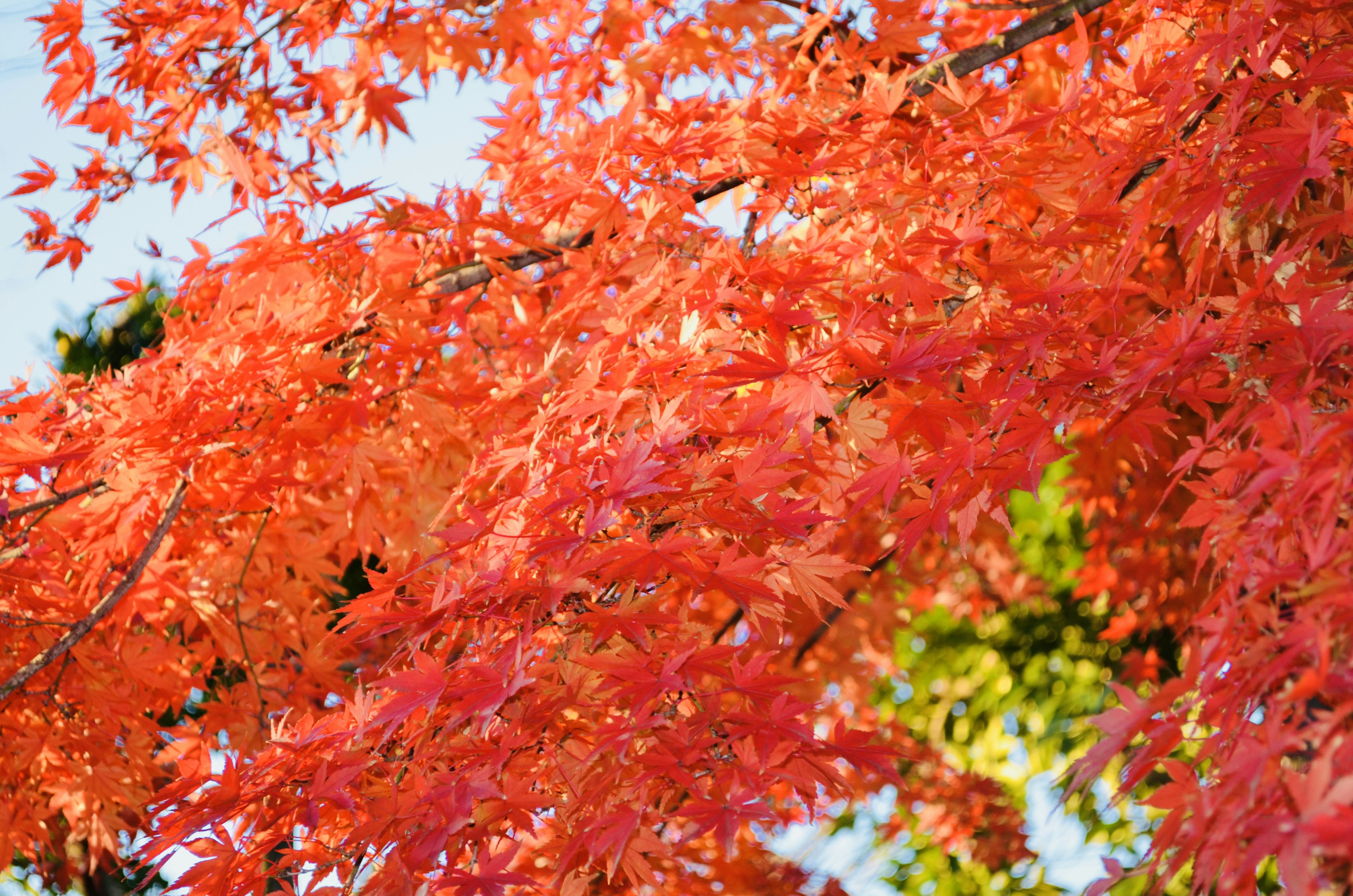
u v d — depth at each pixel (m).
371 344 3.50
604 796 2.16
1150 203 2.19
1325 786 1.19
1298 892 1.14
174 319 3.48
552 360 2.96
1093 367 2.15
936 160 2.73
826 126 2.90
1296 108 1.93
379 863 2.22
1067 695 7.84
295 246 3.18
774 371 2.14
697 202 3.29
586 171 3.21
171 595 3.49
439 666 2.09
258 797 2.18
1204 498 1.90
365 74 3.79
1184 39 2.83
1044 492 7.72
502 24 3.59
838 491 2.57
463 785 2.09
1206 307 2.10
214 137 3.25
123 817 4.33
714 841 4.89
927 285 2.41
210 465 3.34
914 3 3.30
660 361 2.32
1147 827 6.56
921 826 6.82
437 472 3.84
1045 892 6.84
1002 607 7.74
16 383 3.48
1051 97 3.61
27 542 3.20
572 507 2.15
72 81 3.66
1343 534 1.36
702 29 3.76
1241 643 1.52
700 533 2.34
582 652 2.24
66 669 3.50
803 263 2.63
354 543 3.98
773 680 2.00
